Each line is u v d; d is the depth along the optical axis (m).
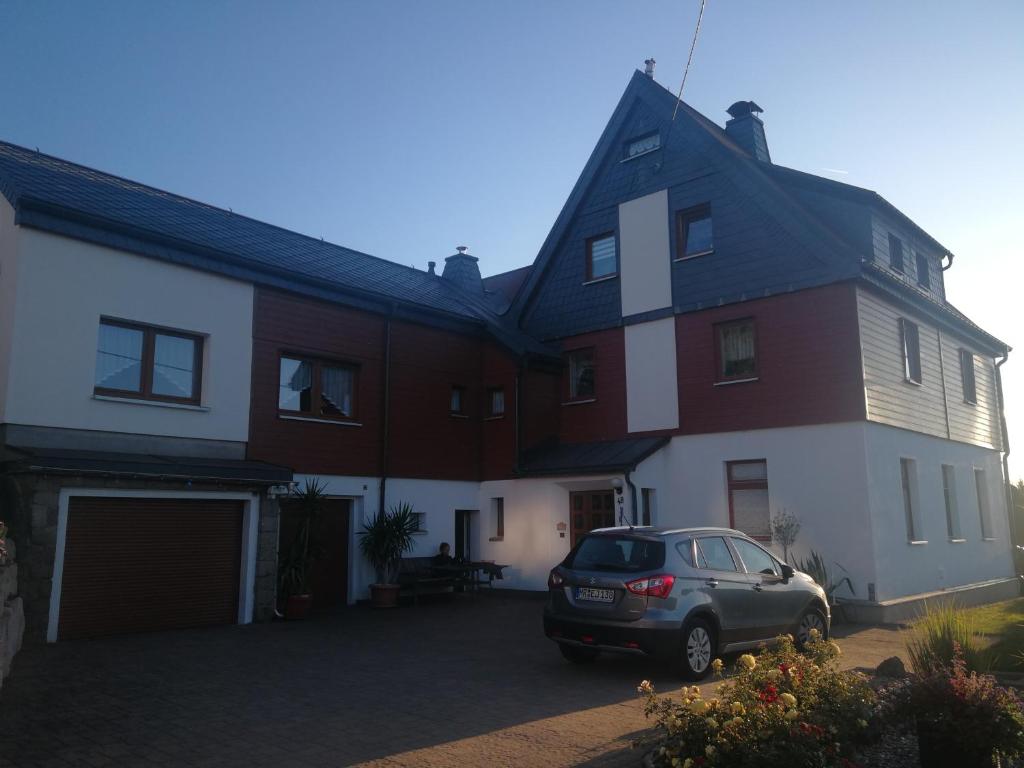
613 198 19.53
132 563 12.15
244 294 14.92
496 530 19.19
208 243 14.50
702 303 17.28
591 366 19.53
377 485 16.92
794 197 16.95
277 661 9.95
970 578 18.30
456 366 19.14
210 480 12.72
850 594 14.37
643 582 8.76
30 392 11.77
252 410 14.80
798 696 5.36
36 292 11.98
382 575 16.53
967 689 5.61
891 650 11.02
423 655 10.49
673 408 17.47
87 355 12.49
